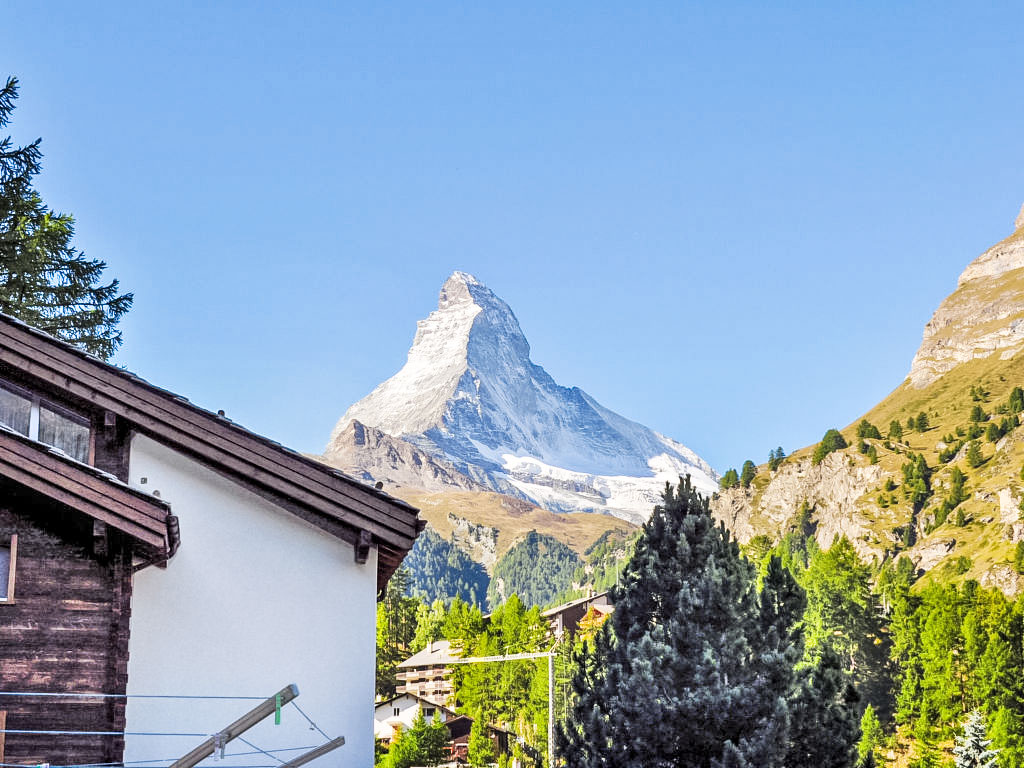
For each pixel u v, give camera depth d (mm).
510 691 138500
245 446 21125
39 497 17828
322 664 20562
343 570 21000
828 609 175375
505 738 132250
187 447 20984
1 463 17656
